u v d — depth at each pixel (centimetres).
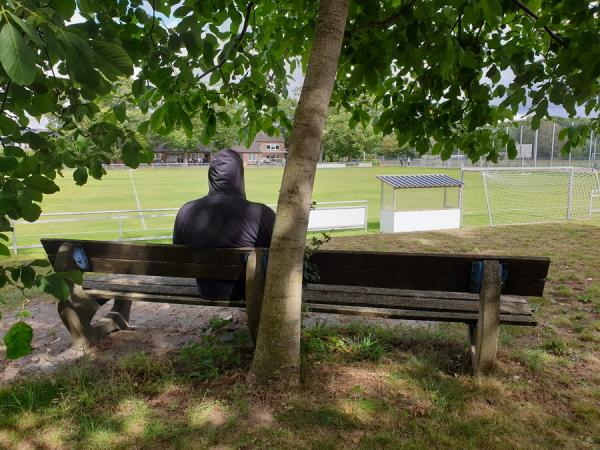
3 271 211
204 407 294
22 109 245
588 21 347
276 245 306
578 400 312
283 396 303
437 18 401
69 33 172
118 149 292
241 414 286
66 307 401
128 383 329
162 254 374
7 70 142
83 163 297
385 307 356
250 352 373
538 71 389
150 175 5700
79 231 1410
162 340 432
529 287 336
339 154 11044
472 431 271
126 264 390
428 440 264
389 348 392
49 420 287
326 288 388
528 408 299
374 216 1769
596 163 4150
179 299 385
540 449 259
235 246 361
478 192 2588
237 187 370
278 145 12925
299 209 301
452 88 434
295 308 312
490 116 458
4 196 183
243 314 510
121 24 335
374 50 379
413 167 8062
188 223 369
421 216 1212
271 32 489
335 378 330
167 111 395
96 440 267
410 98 461
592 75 339
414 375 338
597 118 468
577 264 754
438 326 449
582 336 432
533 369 356
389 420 282
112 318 457
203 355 364
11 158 197
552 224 1260
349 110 560
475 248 934
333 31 287
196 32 338
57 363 381
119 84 368
